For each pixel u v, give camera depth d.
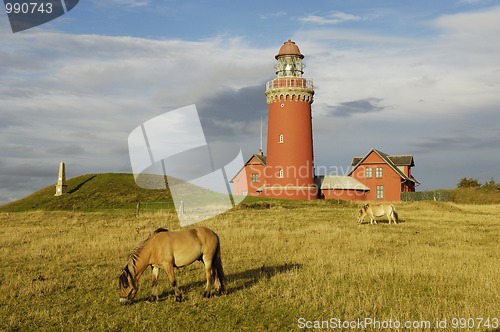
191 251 11.76
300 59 63.88
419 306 10.65
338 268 14.88
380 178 66.50
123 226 29.44
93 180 62.84
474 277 13.47
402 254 17.73
